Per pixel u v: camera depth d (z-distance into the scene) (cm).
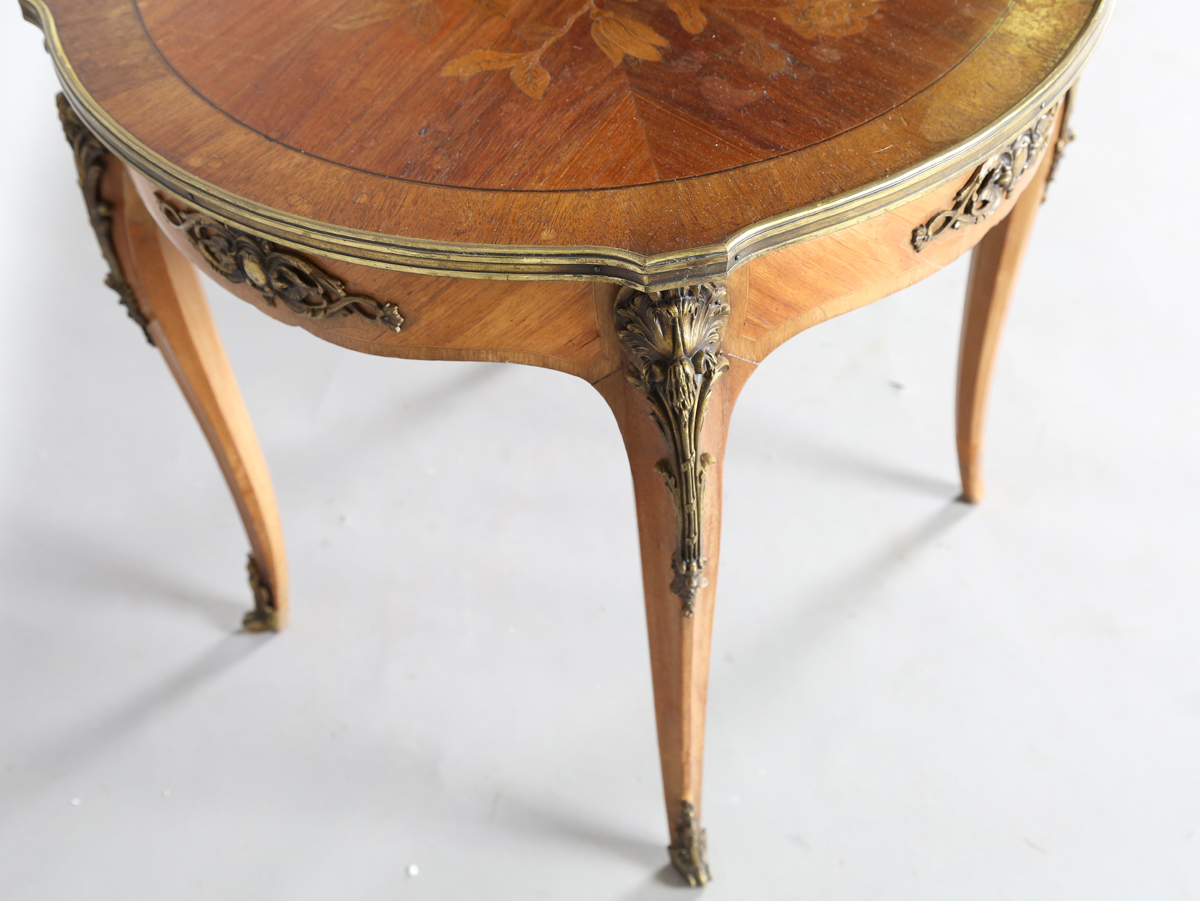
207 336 100
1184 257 164
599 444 143
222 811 108
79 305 166
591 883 101
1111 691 112
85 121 75
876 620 120
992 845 101
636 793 108
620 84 74
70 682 119
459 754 112
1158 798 103
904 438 140
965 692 113
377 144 70
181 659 121
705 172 67
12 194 184
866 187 64
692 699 89
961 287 163
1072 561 124
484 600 125
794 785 107
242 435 106
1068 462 135
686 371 66
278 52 79
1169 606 119
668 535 79
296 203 66
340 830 106
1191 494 130
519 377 153
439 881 102
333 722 115
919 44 75
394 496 137
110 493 139
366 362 156
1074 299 158
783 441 141
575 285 67
